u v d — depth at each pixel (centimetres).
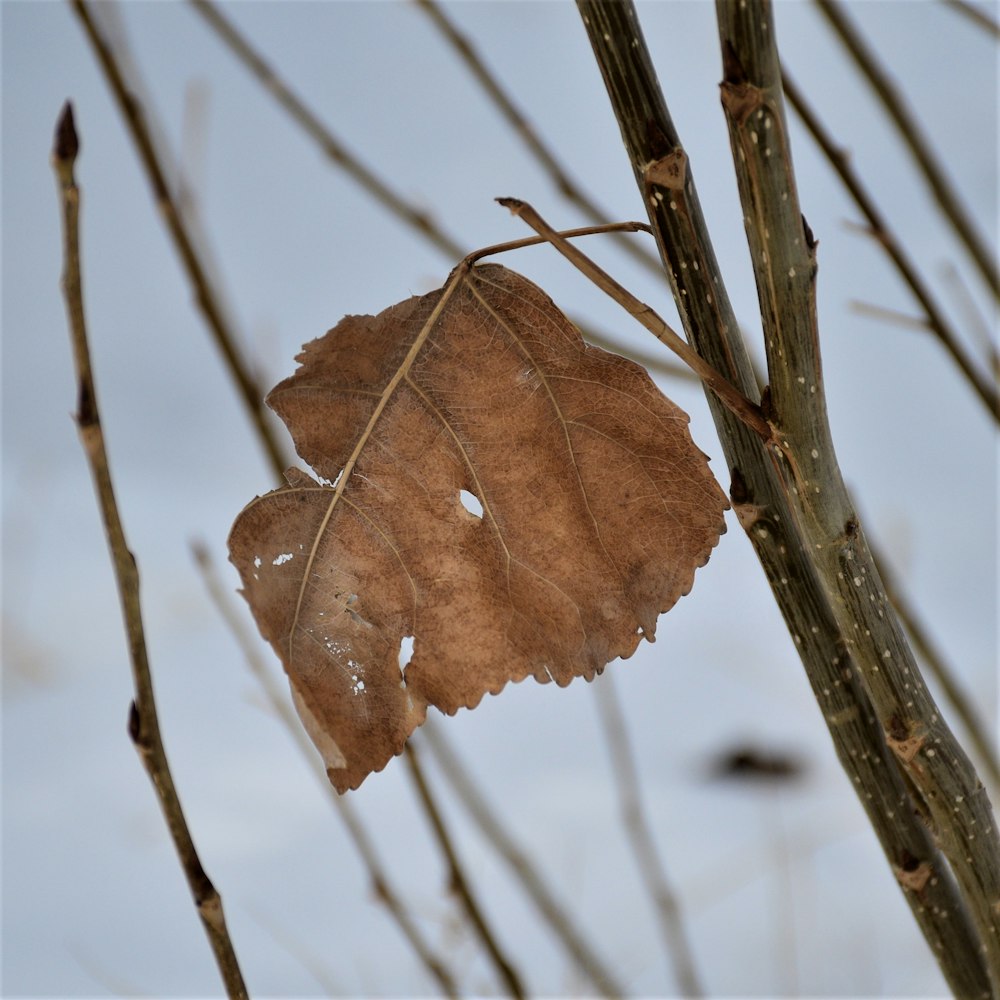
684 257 53
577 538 55
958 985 57
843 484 54
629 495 55
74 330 50
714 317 54
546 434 55
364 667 54
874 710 56
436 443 55
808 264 52
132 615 51
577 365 54
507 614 55
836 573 54
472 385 55
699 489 54
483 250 54
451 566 55
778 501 55
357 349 55
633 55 53
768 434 53
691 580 55
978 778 55
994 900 55
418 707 54
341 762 53
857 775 56
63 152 49
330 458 55
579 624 55
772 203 52
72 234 50
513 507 55
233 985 52
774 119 51
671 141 53
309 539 54
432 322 55
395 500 55
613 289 53
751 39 51
